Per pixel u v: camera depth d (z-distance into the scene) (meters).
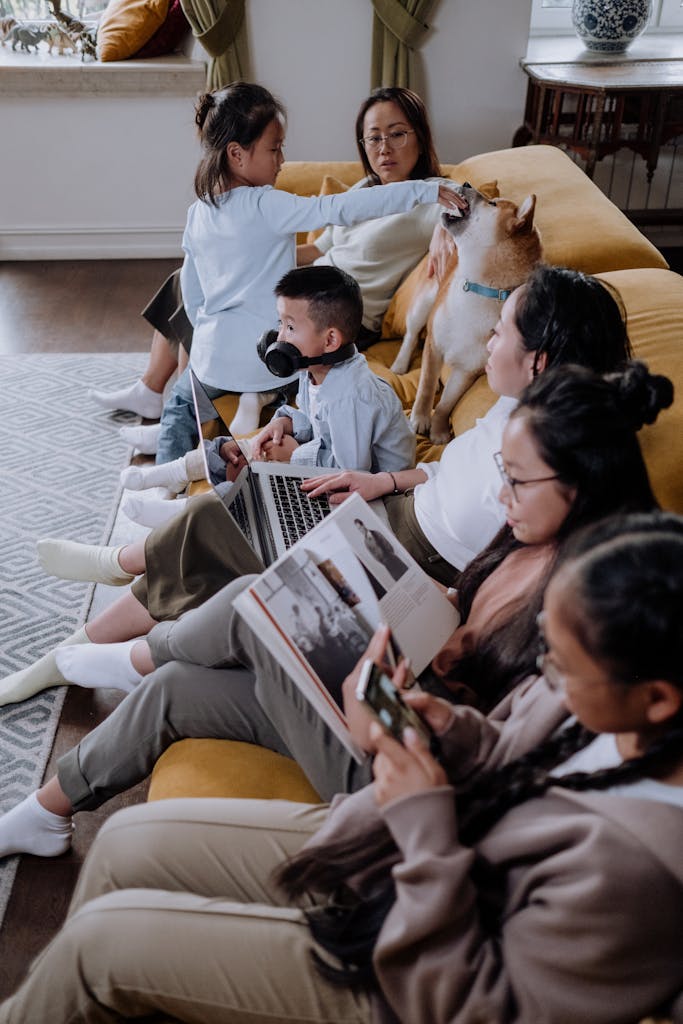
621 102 3.26
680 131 3.35
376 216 2.11
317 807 1.07
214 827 1.05
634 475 1.01
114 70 3.69
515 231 1.80
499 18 3.60
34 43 3.86
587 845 0.74
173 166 3.94
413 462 1.84
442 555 1.47
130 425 2.82
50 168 3.92
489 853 0.83
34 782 1.70
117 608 1.73
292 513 1.56
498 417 1.41
